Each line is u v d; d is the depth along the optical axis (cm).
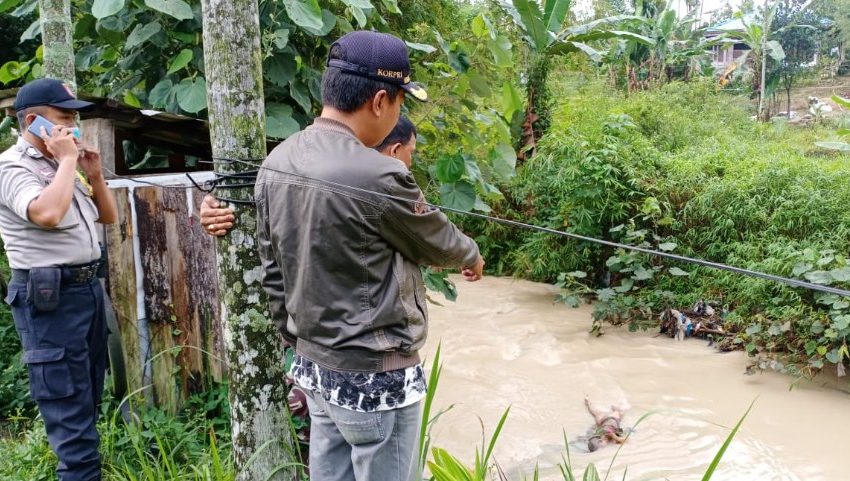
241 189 206
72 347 261
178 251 324
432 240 160
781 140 1033
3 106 358
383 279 158
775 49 1702
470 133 429
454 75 404
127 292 327
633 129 758
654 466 370
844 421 430
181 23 374
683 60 1510
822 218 553
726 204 612
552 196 760
